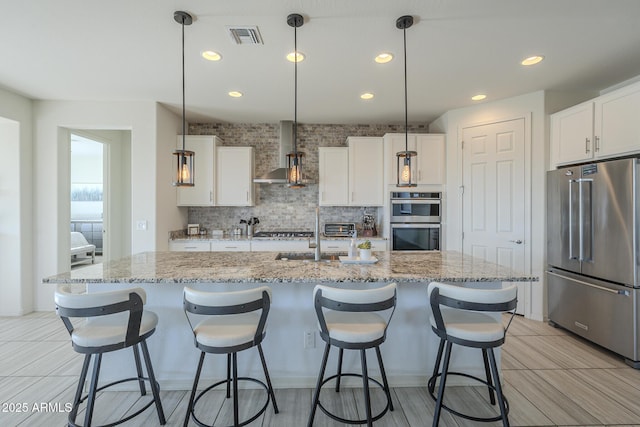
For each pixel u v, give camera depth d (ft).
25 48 7.93
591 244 8.86
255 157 15.24
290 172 7.71
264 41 7.63
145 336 5.77
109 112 11.81
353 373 7.14
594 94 10.98
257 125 15.26
